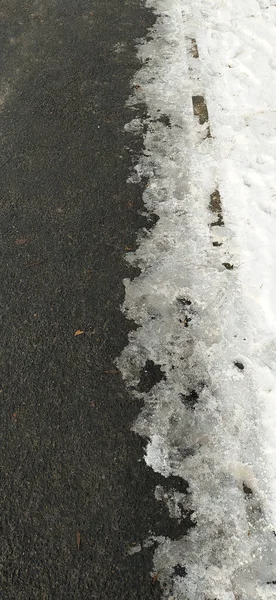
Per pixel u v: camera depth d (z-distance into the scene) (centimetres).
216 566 143
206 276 190
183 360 174
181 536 147
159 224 205
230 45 265
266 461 155
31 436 164
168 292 188
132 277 192
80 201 214
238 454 157
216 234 200
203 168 219
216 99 242
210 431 161
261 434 159
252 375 170
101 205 212
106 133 235
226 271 191
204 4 288
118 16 287
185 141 229
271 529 146
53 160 228
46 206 214
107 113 243
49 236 205
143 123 237
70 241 203
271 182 211
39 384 173
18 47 279
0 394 172
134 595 140
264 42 263
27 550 148
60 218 210
